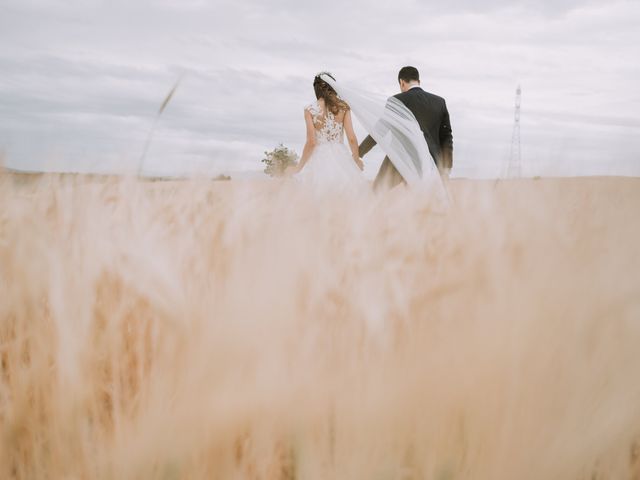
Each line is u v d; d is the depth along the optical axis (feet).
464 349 2.34
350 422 2.33
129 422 2.38
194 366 2.41
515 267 2.56
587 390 2.29
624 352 2.33
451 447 2.30
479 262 2.61
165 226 3.56
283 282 2.68
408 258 3.04
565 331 2.33
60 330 2.62
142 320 2.82
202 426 2.28
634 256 2.56
